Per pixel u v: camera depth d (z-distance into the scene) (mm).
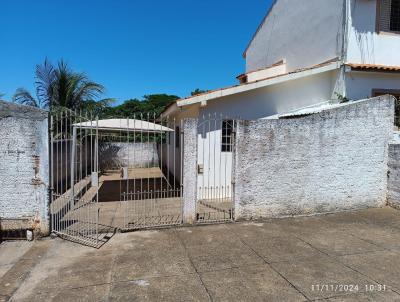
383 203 8180
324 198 7590
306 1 12328
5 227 5711
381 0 10539
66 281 4203
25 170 5727
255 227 6559
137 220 6965
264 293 3922
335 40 10672
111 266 4660
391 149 8031
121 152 19141
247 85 9305
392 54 10727
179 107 9094
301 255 5102
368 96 10508
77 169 14273
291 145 7227
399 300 3760
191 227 6559
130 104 31312
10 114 5605
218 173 9570
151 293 3910
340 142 7645
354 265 4727
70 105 14516
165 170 17250
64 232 5980
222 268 4613
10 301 3719
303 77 10422
